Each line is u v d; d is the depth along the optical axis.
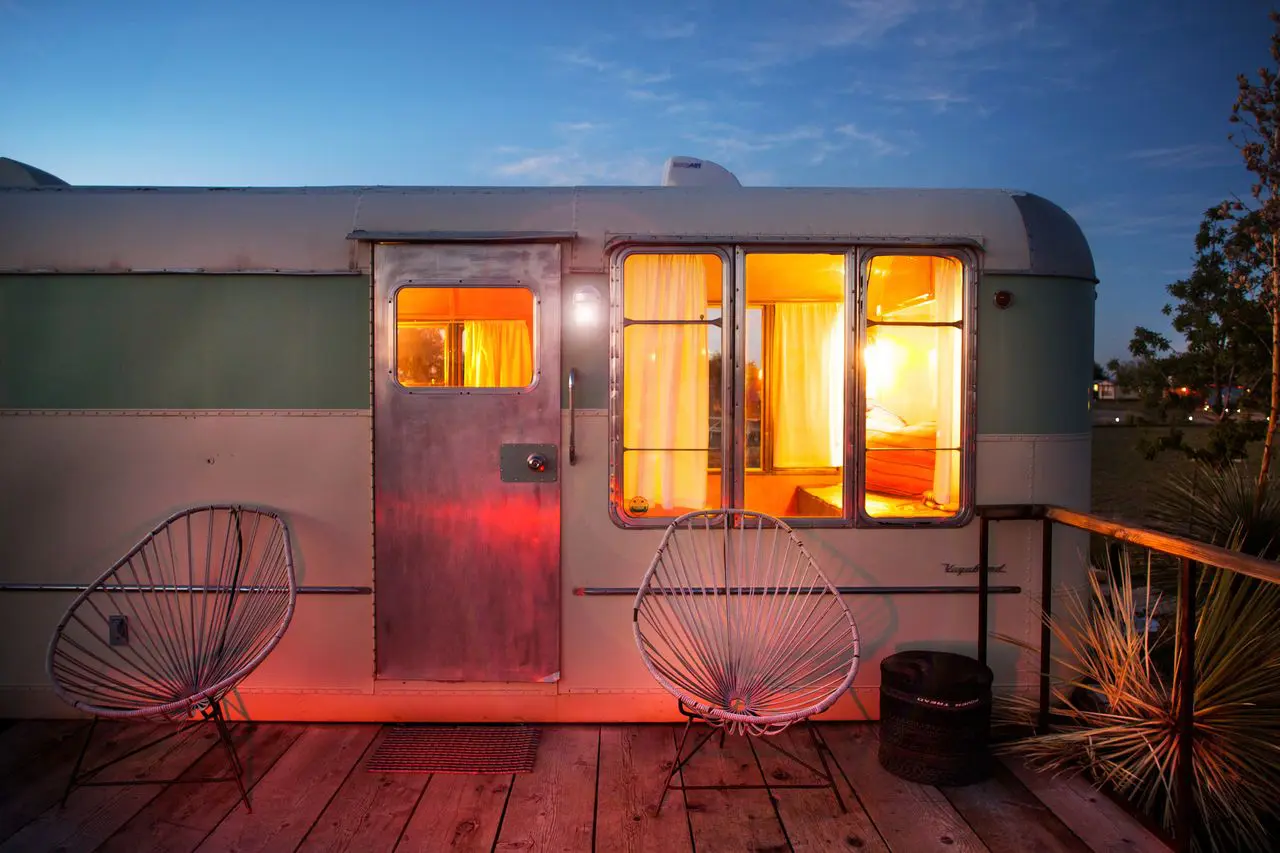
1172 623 3.48
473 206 3.20
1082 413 3.33
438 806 2.65
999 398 3.20
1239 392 5.21
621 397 3.14
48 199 3.23
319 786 2.77
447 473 3.14
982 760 2.82
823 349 3.55
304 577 3.17
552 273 3.13
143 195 3.24
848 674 2.63
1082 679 3.24
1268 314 4.92
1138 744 2.72
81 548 3.19
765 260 3.24
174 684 2.88
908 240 3.15
